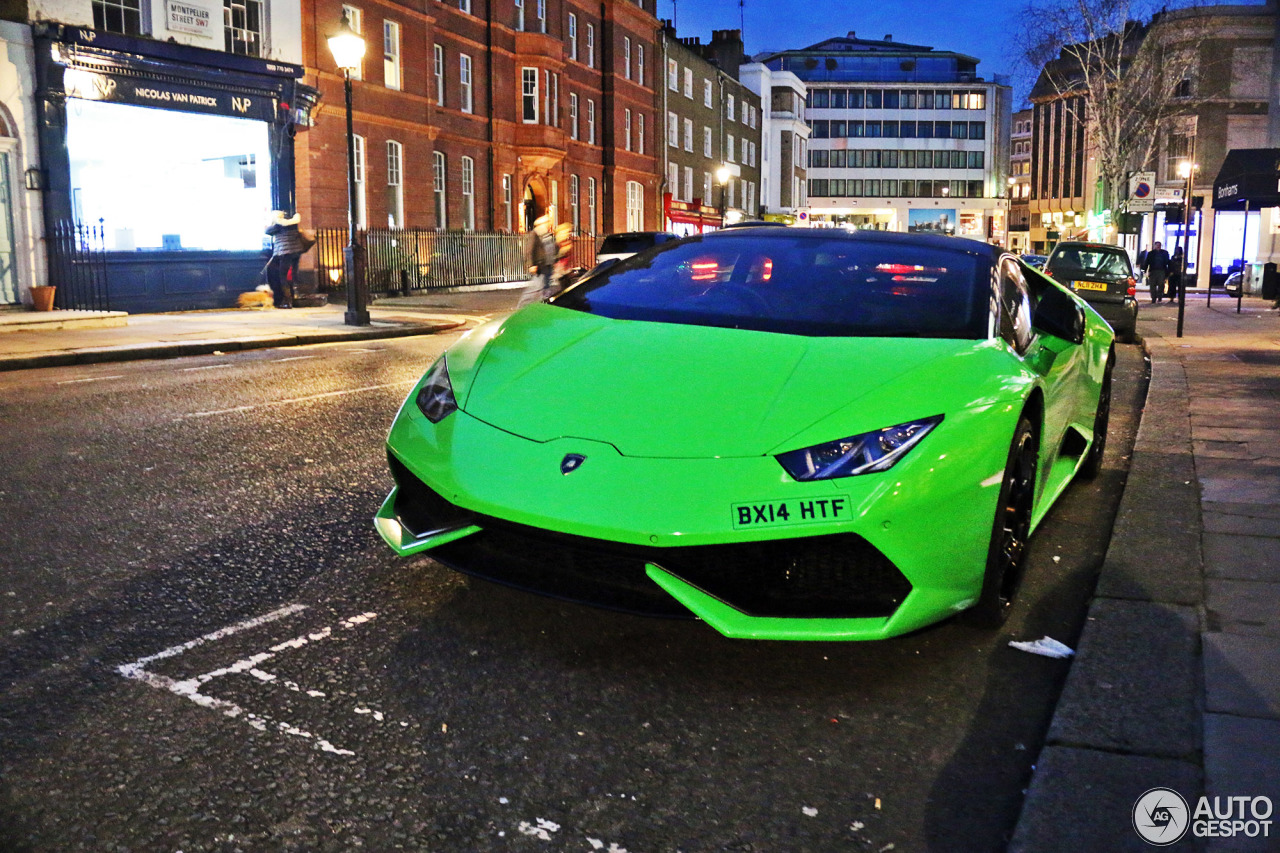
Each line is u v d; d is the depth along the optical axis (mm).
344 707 2699
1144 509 4574
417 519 3270
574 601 2891
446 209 29391
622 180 40000
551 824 2197
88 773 2332
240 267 19078
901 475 2799
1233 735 2465
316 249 22547
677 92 46000
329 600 3471
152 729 2547
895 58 97938
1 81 14711
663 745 2557
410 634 3191
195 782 2311
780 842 2160
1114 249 15656
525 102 32750
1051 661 3146
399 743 2521
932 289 3889
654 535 2707
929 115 96562
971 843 2172
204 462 5570
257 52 19203
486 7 30891
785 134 66750
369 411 7434
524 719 2664
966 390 3143
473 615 3354
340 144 23969
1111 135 37594
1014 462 3246
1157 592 3477
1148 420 7074
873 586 2848
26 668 2875
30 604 3363
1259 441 6262
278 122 19406
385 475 5336
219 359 11125
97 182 16344
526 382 3258
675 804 2293
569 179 36500
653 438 2898
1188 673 2834
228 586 3588
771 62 99188
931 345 3408
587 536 2756
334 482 5160
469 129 30266
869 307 3760
